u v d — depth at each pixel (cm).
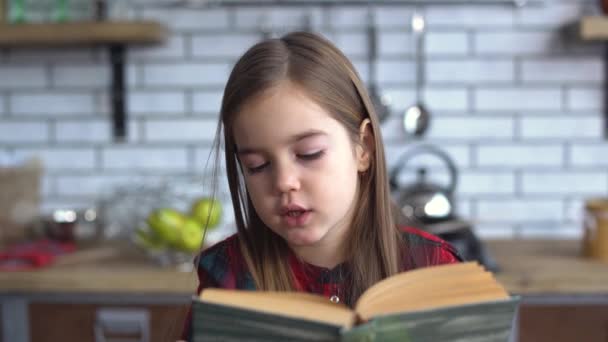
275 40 86
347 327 58
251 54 82
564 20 205
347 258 91
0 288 161
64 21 194
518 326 159
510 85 207
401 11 207
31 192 202
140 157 214
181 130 213
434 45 207
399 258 93
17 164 201
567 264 167
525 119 208
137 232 172
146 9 209
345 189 79
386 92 209
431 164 210
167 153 213
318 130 76
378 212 90
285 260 92
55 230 194
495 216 211
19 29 192
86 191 214
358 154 87
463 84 208
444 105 209
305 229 77
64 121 214
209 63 211
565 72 206
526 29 206
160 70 211
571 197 210
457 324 60
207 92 211
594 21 187
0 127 214
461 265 69
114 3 207
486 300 61
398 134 209
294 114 75
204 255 95
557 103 207
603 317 158
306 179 76
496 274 157
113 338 162
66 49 212
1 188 192
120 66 209
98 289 160
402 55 208
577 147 208
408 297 64
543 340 158
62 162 214
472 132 209
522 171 210
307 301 64
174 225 164
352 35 207
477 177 210
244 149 78
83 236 205
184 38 210
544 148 209
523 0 204
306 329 58
